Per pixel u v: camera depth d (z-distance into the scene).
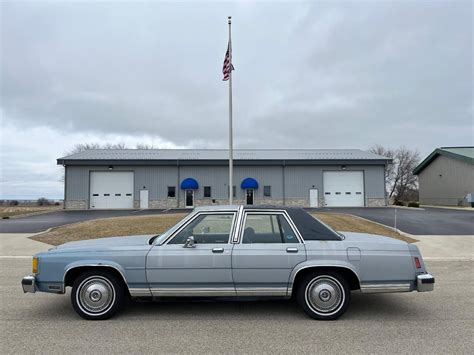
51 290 5.36
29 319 5.38
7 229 19.56
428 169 53.91
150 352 4.15
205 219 5.58
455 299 6.48
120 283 5.41
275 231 5.54
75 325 5.10
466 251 13.12
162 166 41.38
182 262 5.28
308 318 5.37
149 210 37.59
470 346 4.31
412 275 5.30
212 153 45.81
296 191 41.81
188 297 5.44
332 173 42.25
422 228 19.56
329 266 5.24
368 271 5.26
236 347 4.29
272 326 5.03
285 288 5.29
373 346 4.31
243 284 5.29
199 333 4.76
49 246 14.32
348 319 5.33
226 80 24.92
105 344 4.39
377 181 42.31
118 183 41.25
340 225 19.00
